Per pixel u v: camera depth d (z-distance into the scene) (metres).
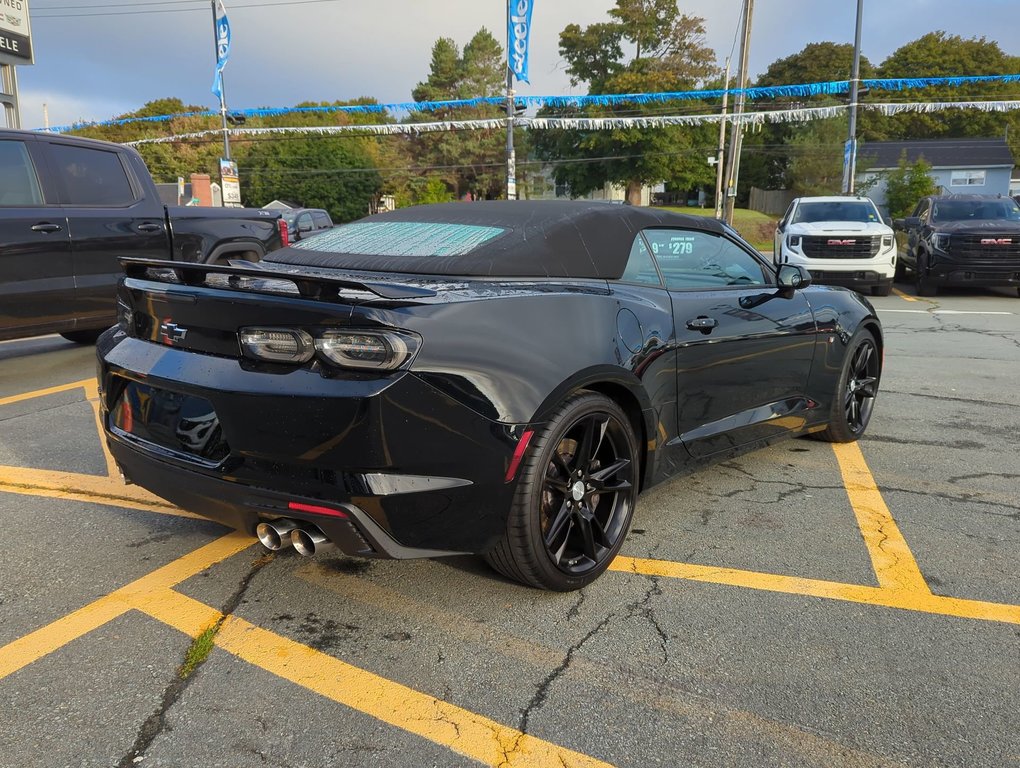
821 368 4.23
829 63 61.00
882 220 13.97
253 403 2.27
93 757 1.87
